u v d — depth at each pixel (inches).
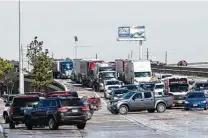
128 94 4097.0
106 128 2751.0
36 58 6624.0
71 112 2645.2
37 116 2755.9
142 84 5236.2
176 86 4586.6
